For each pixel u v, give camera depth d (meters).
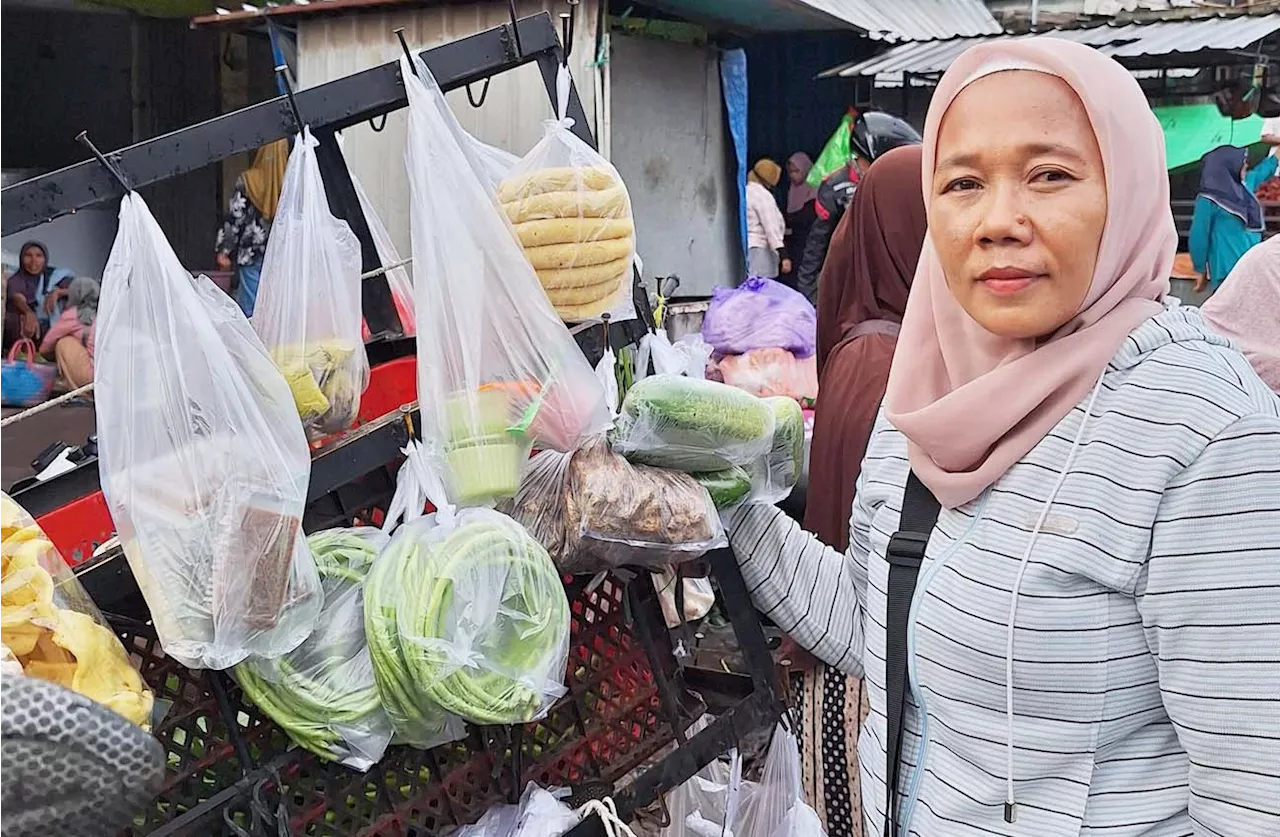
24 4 7.23
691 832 2.04
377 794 1.51
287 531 1.37
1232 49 5.58
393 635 1.40
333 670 1.45
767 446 1.74
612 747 1.77
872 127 4.79
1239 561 1.09
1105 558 1.16
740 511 1.79
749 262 5.88
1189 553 1.12
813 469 2.52
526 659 1.49
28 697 0.75
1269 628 1.07
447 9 4.37
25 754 0.74
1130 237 1.23
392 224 4.65
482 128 4.40
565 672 1.65
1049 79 1.20
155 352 1.36
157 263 1.38
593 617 1.76
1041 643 1.19
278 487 1.37
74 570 1.38
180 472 1.34
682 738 1.80
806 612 1.72
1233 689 1.09
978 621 1.23
